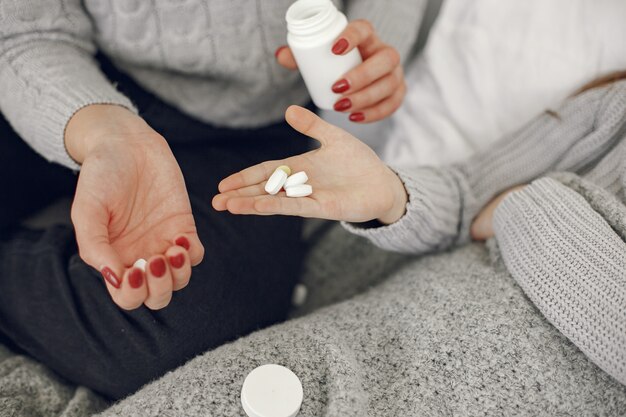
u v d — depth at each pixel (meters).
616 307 0.54
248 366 0.56
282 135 0.75
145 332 0.60
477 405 0.54
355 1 0.75
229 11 0.65
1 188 0.69
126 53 0.66
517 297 0.58
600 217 0.59
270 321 0.67
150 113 0.69
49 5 0.61
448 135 0.78
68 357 0.61
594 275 0.56
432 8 0.86
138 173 0.52
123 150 0.52
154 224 0.52
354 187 0.56
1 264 0.65
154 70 0.69
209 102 0.71
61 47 0.62
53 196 0.73
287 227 0.71
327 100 0.67
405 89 0.71
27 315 0.62
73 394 0.62
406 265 0.72
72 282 0.62
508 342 0.56
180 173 0.53
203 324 0.62
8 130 0.68
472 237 0.71
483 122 0.77
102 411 0.57
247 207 0.51
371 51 0.67
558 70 0.74
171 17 0.64
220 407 0.54
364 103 0.66
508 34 0.77
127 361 0.60
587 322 0.55
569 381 0.55
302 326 0.60
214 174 0.69
